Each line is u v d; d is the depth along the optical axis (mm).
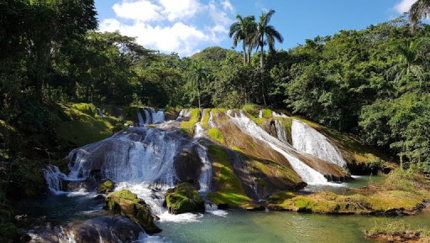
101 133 30297
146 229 13945
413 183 23344
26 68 25422
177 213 16719
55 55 39688
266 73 48219
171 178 21266
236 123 35875
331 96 37438
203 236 13688
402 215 17047
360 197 18516
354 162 32750
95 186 20594
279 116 40281
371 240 13297
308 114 40750
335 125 39531
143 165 23688
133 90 63750
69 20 31469
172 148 25203
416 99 30016
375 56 49156
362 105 37125
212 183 20906
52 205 16672
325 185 24609
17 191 17953
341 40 59875
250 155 25625
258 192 20328
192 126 32281
